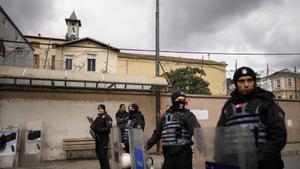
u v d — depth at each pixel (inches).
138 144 203.6
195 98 653.3
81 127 541.6
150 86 597.6
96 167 445.7
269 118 112.7
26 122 510.0
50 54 1724.9
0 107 506.6
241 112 119.5
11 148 461.1
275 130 109.9
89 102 552.4
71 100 543.2
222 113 131.0
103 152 345.4
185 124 193.2
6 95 511.8
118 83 559.8
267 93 119.7
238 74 123.0
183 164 189.2
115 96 569.6
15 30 1224.8
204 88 1409.9
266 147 107.8
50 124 526.6
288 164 475.5
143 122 301.3
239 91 123.2
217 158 118.2
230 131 112.0
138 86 592.7
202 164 128.2
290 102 829.2
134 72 1760.6
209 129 124.0
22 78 505.4
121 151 243.4
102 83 564.1
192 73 1451.8
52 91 534.3
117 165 253.1
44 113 526.0
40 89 528.1
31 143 483.8
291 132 815.7
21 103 517.0
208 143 124.1
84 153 539.2
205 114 655.8
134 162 210.2
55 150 523.2
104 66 1520.7
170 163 193.0
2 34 1056.2
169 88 684.7
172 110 201.2
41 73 518.3
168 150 193.9
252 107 117.6
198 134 132.3
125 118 376.2
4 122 504.7
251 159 105.7
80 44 1508.4
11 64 1079.6
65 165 465.4
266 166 109.9
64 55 1487.5
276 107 114.9
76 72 553.3
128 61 1760.6
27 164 476.7
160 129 204.5
